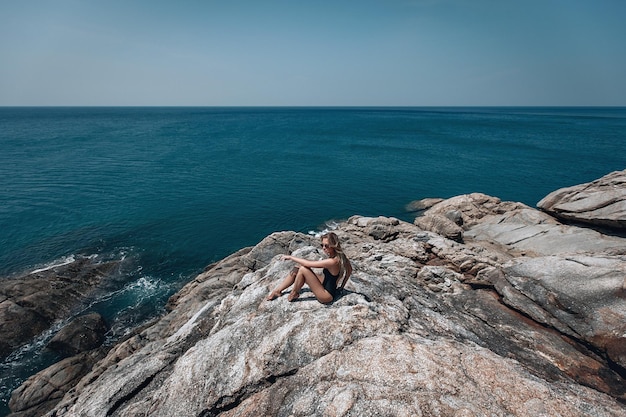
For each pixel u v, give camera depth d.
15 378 15.85
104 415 7.79
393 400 6.13
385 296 9.98
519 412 6.06
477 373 6.86
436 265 18.53
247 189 45.78
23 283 21.64
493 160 64.50
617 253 16.42
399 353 7.12
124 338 18.22
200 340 9.15
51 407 13.93
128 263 26.17
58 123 142.12
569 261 14.12
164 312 20.78
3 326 18.16
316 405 6.34
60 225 32.50
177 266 26.30
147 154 67.62
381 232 25.61
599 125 144.75
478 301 14.22
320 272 10.62
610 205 23.03
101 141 84.69
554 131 117.50
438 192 45.19
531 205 40.44
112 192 42.75
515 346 10.46
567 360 10.73
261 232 32.97
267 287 10.09
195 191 44.38
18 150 68.06
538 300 13.34
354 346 7.39
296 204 40.50
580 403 6.73
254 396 7.05
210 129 123.00
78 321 18.55
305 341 7.64
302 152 73.31
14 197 39.34
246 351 7.80
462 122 165.62
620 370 10.74
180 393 7.52
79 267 24.53
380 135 105.75
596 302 12.27
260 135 104.75
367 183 49.25
